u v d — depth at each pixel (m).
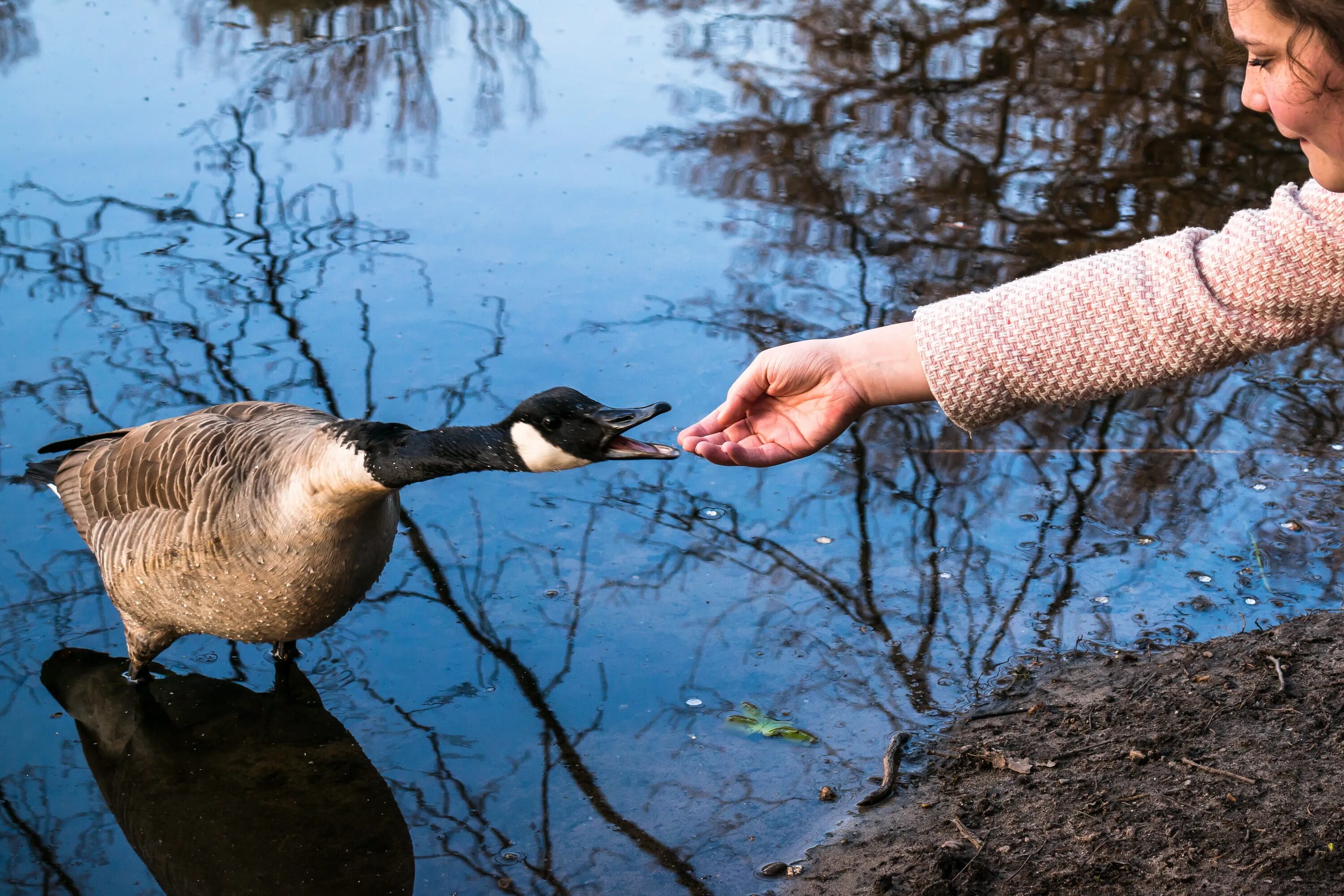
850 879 3.17
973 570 4.54
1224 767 3.36
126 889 3.29
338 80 9.29
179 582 3.84
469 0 11.47
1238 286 2.24
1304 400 5.61
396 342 5.85
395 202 7.36
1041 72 9.95
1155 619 4.23
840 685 3.99
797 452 2.68
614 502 4.96
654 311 6.19
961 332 2.44
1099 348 2.36
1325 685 3.68
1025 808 3.34
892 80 9.72
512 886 3.22
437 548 4.68
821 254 6.82
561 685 4.01
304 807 3.56
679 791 3.56
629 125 8.68
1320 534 4.65
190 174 7.61
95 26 10.15
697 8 11.42
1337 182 1.96
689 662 4.10
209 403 5.32
